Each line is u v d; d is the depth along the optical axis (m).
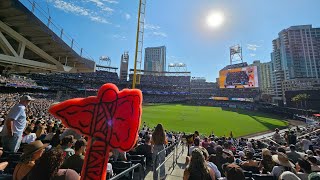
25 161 2.85
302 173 4.75
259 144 13.82
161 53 193.38
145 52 197.25
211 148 8.00
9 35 9.02
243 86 85.94
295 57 132.88
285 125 43.00
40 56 12.40
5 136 4.54
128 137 1.86
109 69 115.56
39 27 8.88
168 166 8.05
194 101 95.50
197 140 6.75
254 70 83.38
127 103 1.94
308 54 132.25
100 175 1.78
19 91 65.69
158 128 5.34
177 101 95.06
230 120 46.69
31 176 2.38
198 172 3.06
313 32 133.12
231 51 110.56
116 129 1.88
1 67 12.38
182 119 44.78
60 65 12.25
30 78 73.12
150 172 6.43
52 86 77.94
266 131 35.12
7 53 9.09
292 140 12.09
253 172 5.67
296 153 6.91
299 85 106.12
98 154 1.83
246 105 81.00
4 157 4.29
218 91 100.19
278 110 63.88
